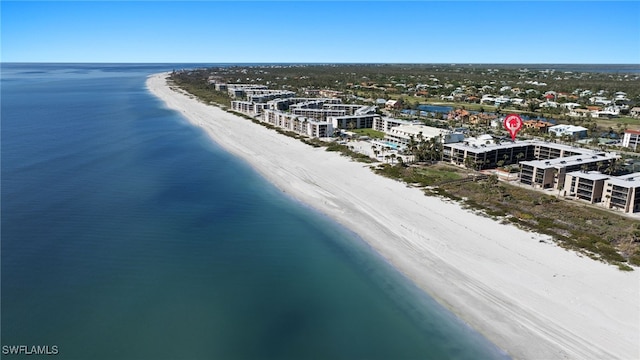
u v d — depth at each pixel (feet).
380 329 165.48
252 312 174.40
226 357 150.10
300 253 224.12
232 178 351.05
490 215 266.77
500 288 187.93
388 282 197.16
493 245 225.97
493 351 152.66
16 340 153.58
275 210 282.77
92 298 178.91
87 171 355.77
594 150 442.91
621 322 163.73
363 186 327.26
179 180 342.03
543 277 194.70
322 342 158.40
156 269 204.13
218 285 192.85
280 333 162.81
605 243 228.63
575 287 186.50
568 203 293.84
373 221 262.67
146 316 169.17
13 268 198.70
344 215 273.33
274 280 198.29
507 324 165.48
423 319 170.91
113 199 293.23
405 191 313.94
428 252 222.07
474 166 374.22
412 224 255.70
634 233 231.91
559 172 321.11
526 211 276.62
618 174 356.38
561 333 159.33
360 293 188.55
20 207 271.08
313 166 383.45
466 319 169.68
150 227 250.16
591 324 163.22
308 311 176.14
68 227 245.04
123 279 194.18
